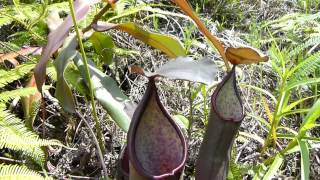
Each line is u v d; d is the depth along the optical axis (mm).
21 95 558
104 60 679
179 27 831
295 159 675
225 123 471
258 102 755
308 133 734
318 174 672
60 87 522
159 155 431
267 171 584
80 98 720
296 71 705
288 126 737
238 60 463
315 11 985
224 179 503
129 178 439
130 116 552
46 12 704
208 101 733
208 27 905
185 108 726
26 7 715
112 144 642
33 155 532
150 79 403
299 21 841
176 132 428
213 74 348
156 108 417
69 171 634
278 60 644
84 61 538
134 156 410
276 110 620
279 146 661
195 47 828
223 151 484
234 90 477
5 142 491
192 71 349
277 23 944
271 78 822
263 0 1035
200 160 499
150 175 406
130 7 818
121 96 569
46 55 512
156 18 882
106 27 571
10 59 663
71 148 625
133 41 815
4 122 512
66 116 678
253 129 715
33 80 609
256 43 805
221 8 964
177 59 364
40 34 722
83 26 721
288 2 1030
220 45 488
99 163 631
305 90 793
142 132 424
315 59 612
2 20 658
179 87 740
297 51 695
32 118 595
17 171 468
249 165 631
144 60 795
